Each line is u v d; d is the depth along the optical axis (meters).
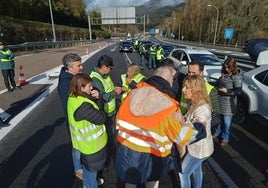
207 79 8.47
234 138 5.70
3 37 28.08
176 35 120.19
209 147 3.04
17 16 45.34
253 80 6.20
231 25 66.75
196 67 4.12
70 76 3.51
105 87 3.95
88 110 2.84
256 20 62.06
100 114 2.91
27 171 4.19
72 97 2.93
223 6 72.62
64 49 35.41
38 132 5.79
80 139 3.02
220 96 5.12
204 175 4.18
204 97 2.92
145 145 2.40
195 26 91.25
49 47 37.06
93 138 3.02
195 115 2.89
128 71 4.43
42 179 3.97
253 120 6.83
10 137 5.51
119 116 2.51
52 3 59.16
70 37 57.38
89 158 3.08
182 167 3.16
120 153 2.53
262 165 4.52
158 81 2.39
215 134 5.57
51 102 8.29
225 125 5.20
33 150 4.91
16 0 43.22
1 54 9.45
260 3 61.59
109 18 67.56
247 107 6.29
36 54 26.64
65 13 67.62
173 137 2.33
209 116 2.91
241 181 4.02
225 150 5.10
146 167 2.45
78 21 80.81
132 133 2.42
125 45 31.44
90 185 3.31
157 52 16.73
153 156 2.42
